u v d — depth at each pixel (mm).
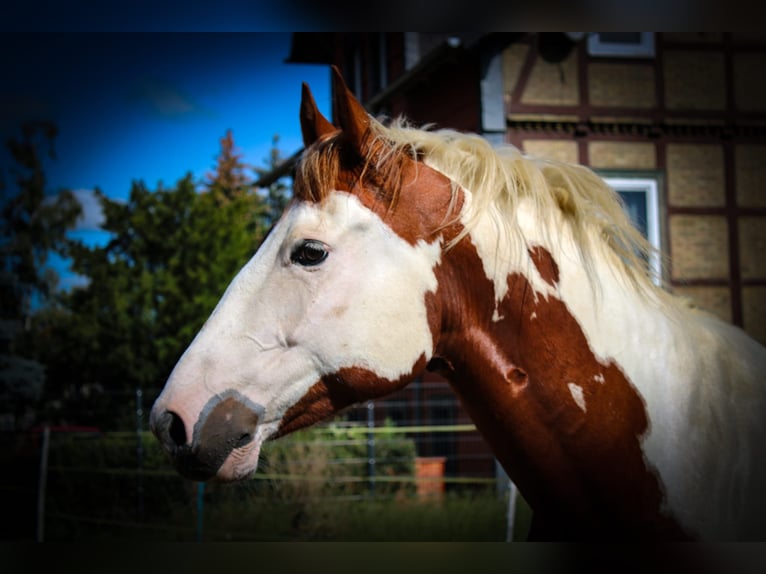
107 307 12953
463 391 1697
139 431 7484
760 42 8852
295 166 1688
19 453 7938
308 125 1729
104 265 13375
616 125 8422
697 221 8633
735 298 8633
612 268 1759
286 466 7082
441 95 9203
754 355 1856
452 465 8773
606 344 1654
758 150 8859
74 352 12633
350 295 1533
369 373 1526
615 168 8438
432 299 1599
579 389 1597
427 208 1615
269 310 1547
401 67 11664
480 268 1632
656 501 1583
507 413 1613
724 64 8773
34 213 20312
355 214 1567
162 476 7324
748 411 1707
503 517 5988
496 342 1627
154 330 12258
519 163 1746
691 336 1776
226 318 1557
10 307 13266
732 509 1611
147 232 13242
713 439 1645
